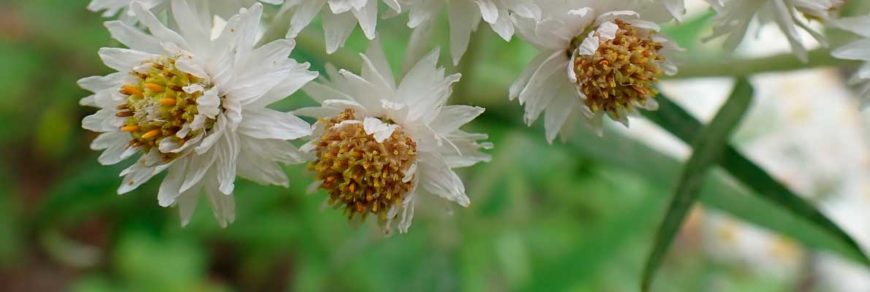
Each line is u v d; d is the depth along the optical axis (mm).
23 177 155
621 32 78
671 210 82
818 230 92
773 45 103
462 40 78
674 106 84
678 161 92
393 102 78
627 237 107
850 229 111
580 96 78
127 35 79
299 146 82
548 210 122
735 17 79
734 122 82
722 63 84
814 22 82
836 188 111
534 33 77
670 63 79
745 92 83
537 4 77
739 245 119
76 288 156
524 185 109
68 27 132
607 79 78
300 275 119
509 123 89
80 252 157
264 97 78
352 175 78
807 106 109
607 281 124
